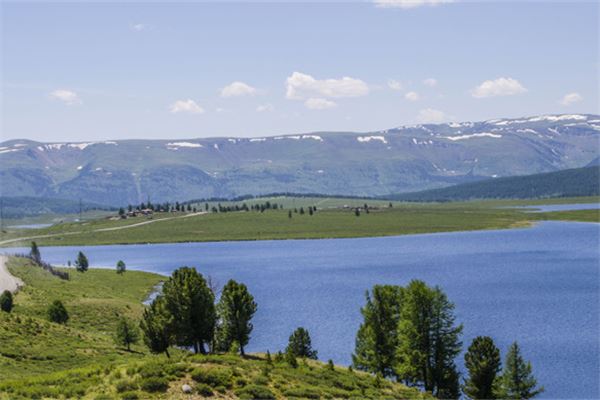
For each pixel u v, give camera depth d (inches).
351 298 6422.2
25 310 4795.8
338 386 2348.7
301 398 2005.4
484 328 4746.6
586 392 3289.9
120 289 7170.3
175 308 3078.2
